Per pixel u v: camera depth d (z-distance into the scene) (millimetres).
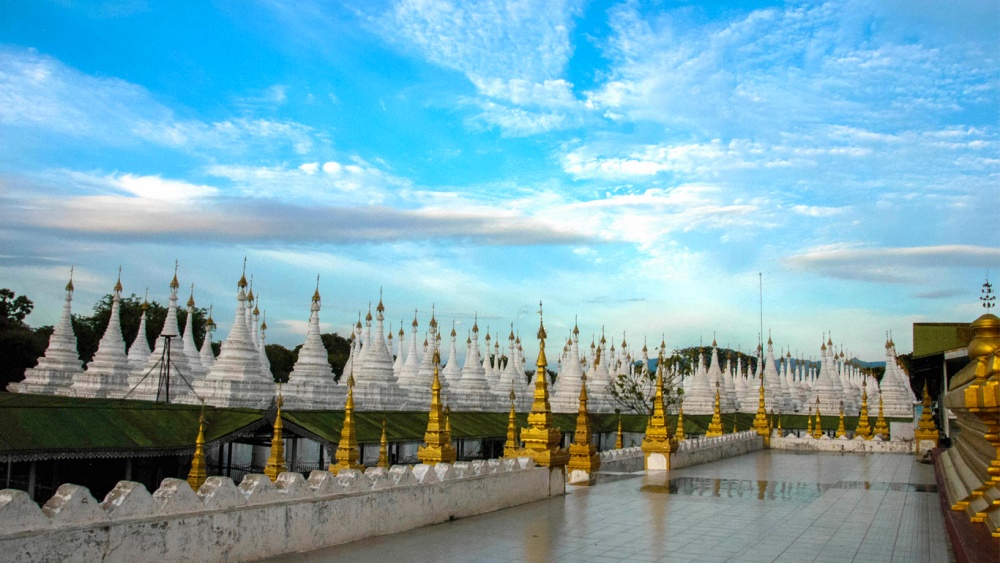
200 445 37000
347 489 19500
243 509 16188
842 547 19438
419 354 101688
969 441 22688
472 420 69312
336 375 131750
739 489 32250
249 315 67938
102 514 13539
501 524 22500
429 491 22234
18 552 12133
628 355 126812
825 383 108875
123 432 41219
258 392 59750
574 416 82062
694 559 17828
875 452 59844
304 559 16922
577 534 20875
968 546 15148
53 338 70562
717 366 104875
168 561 14453
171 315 67375
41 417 38938
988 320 15961
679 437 48781
